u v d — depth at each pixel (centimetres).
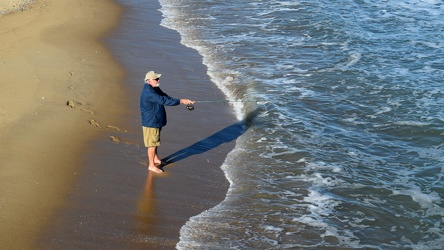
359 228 816
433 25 1817
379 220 838
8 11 1844
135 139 1039
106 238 757
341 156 1020
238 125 1140
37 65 1335
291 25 1791
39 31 1609
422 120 1162
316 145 1056
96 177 902
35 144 972
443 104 1234
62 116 1084
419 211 862
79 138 1011
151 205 844
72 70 1324
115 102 1180
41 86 1211
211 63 1460
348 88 1323
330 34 1709
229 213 836
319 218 834
